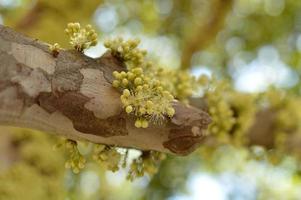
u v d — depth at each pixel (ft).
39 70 10.23
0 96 9.83
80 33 11.05
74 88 10.50
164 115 10.91
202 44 33.50
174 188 33.71
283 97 21.85
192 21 37.96
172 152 11.41
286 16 39.19
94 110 10.66
